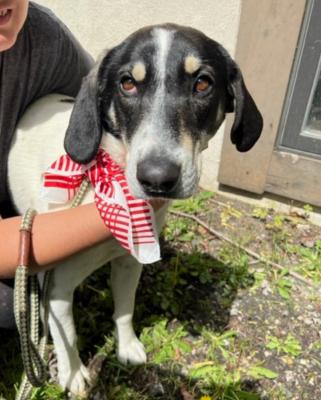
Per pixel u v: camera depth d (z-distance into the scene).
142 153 0.38
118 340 0.59
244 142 0.49
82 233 0.40
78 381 0.55
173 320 0.65
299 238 0.81
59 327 0.50
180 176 0.39
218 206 0.88
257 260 0.75
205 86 0.43
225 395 0.55
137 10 0.83
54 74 0.52
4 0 0.38
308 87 0.78
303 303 0.69
